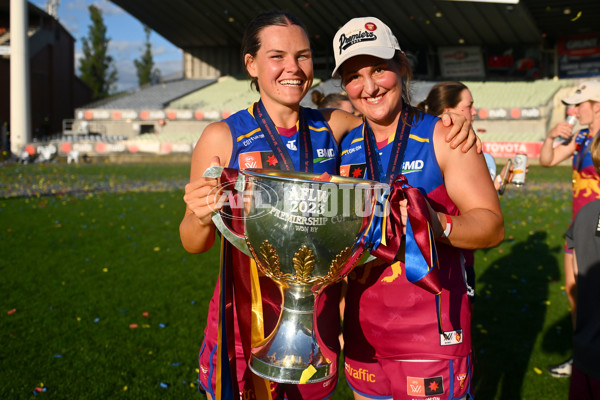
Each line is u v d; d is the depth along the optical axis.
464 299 2.00
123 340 4.19
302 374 1.60
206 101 37.44
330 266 1.59
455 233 1.75
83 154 31.88
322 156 1.99
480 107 30.91
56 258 6.92
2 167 25.80
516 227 9.46
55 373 3.59
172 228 9.29
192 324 4.56
